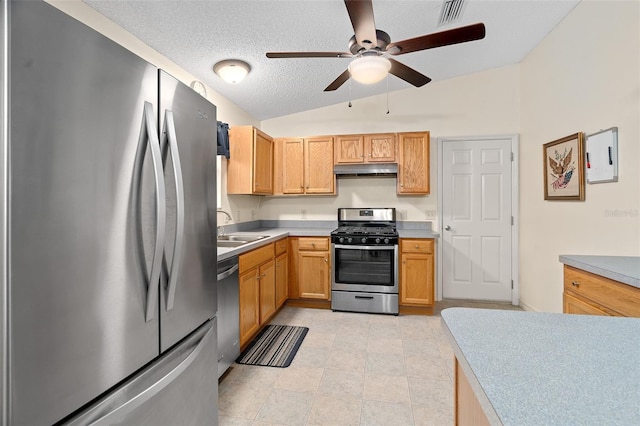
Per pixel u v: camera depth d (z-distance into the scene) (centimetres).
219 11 206
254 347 262
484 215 377
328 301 359
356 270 343
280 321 320
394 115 395
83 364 91
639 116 191
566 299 176
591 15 234
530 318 88
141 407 108
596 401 50
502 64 363
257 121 420
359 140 373
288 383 211
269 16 217
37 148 80
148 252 113
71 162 88
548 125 298
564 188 267
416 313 340
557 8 257
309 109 412
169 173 124
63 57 86
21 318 77
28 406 79
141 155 110
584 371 60
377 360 240
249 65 280
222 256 208
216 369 163
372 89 381
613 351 68
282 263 340
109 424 97
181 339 137
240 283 238
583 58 244
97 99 95
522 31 291
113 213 100
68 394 88
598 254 228
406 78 240
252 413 181
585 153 241
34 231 79
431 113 387
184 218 136
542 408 49
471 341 73
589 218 238
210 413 156
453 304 370
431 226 388
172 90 128
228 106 344
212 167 161
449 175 384
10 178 74
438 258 387
